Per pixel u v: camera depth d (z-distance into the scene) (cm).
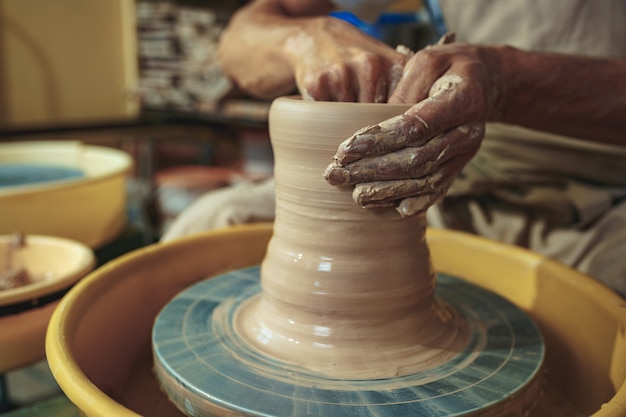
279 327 73
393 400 63
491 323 83
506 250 106
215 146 346
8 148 185
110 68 362
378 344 70
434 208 128
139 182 270
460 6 133
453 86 66
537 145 129
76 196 136
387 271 71
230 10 301
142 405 83
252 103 297
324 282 70
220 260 110
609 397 77
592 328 85
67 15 340
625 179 130
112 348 86
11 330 87
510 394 65
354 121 67
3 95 327
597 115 91
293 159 71
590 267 112
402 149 62
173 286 103
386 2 138
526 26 127
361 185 63
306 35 95
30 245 112
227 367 69
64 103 349
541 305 98
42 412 87
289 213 73
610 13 122
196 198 262
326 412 61
